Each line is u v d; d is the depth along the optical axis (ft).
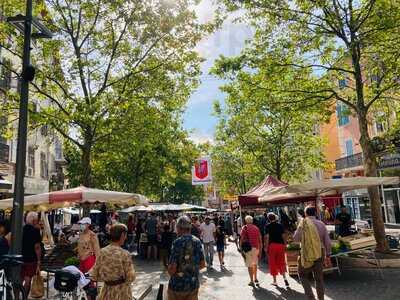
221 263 49.01
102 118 48.88
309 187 37.68
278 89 52.06
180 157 103.30
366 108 49.14
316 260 24.68
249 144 99.91
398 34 46.96
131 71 53.42
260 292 31.27
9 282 19.74
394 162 79.77
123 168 104.94
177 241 17.60
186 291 17.02
